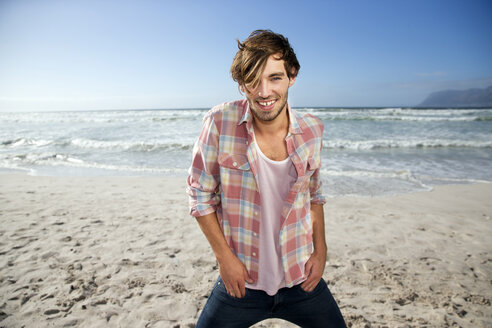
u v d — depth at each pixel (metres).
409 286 3.34
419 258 3.98
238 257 1.37
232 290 1.30
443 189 7.31
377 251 4.18
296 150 1.29
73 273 3.52
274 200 1.35
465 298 3.12
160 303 2.99
